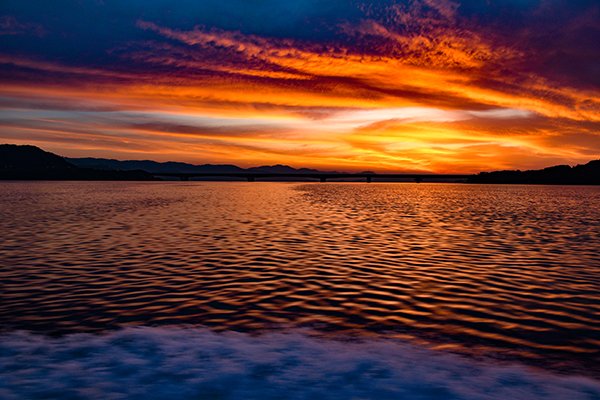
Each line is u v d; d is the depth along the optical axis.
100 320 13.23
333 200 87.81
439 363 10.31
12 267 20.41
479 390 9.03
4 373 9.70
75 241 28.55
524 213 56.94
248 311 14.15
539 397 8.77
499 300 15.46
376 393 8.85
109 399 8.60
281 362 10.28
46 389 8.98
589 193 159.62
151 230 34.53
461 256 23.84
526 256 23.98
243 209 58.66
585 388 9.16
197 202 75.12
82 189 153.38
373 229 36.16
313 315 13.79
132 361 10.31
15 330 12.35
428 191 184.50
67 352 10.82
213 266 20.86
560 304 15.05
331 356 10.65
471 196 124.69
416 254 24.33
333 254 24.16
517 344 11.55
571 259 23.16
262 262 21.84
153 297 15.66
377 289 16.86
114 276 18.73
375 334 12.17
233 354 10.73
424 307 14.66
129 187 188.00
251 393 8.83
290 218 45.72
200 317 13.55
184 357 10.55
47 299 15.35
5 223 39.22
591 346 11.45
